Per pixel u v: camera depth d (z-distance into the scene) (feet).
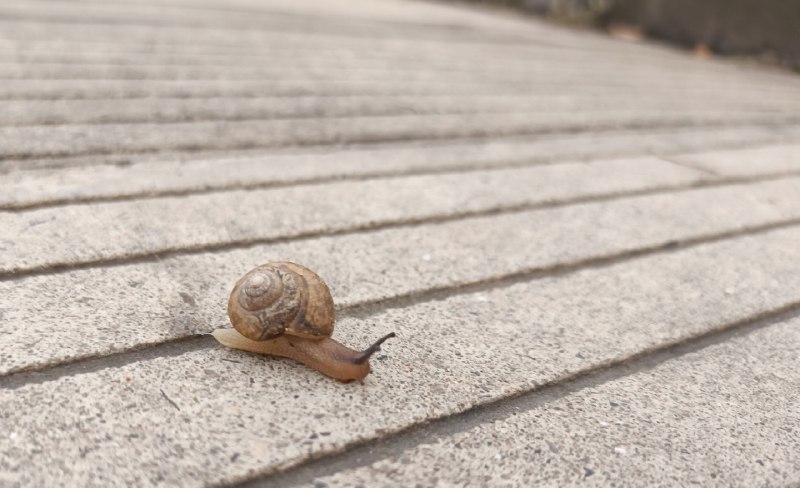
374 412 0.44
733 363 0.53
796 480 0.43
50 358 0.44
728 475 0.42
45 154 0.72
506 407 0.46
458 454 0.42
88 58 1.14
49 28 1.32
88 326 0.48
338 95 1.12
